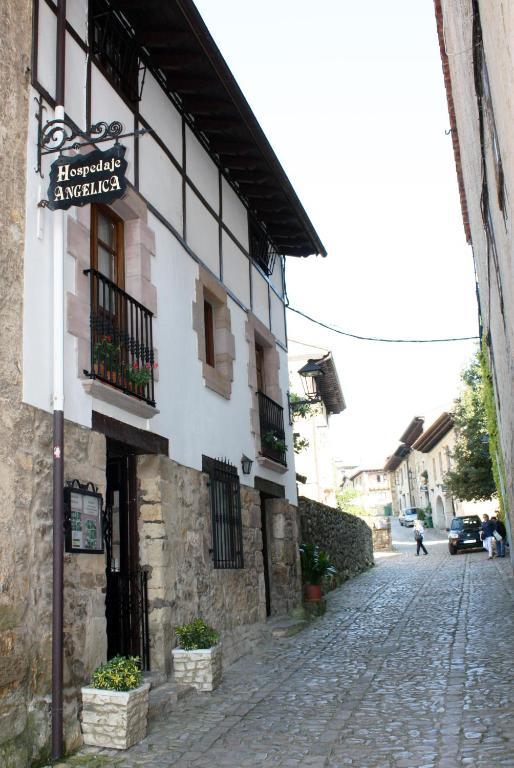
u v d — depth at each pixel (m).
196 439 8.62
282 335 13.55
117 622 7.04
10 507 4.94
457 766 4.54
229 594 9.05
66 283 6.02
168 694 6.49
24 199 5.55
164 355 7.93
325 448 29.41
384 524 33.19
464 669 7.49
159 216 8.19
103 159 5.57
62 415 5.53
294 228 12.98
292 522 12.73
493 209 7.57
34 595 5.09
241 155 10.54
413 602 13.71
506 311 7.68
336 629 11.07
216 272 10.13
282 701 6.63
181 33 8.03
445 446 39.19
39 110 5.90
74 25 6.78
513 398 9.29
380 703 6.33
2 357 5.07
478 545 26.03
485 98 6.57
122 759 5.10
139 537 7.25
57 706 5.05
